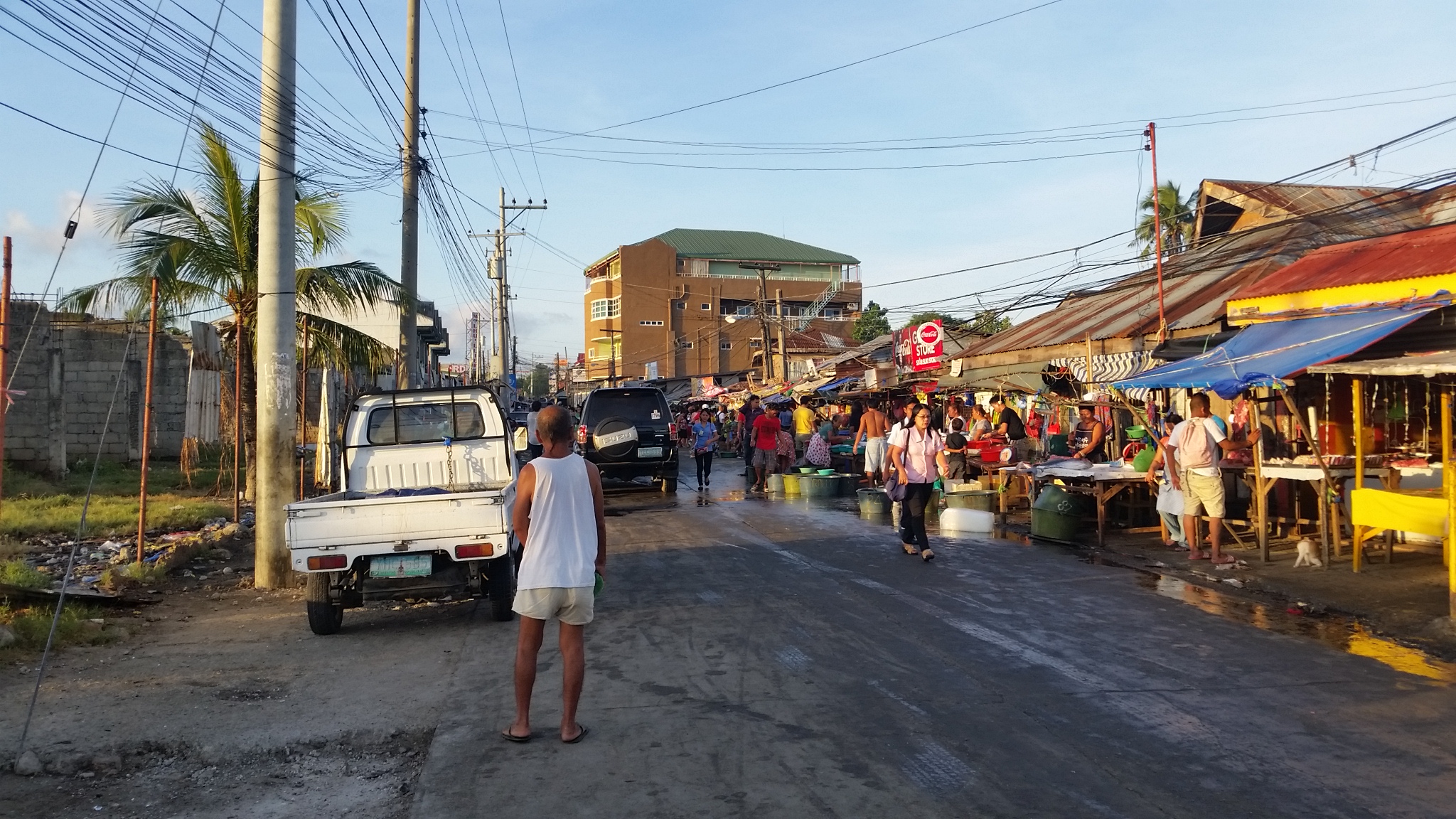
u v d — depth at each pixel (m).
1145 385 11.18
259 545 10.10
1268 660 6.55
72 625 7.68
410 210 16.84
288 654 7.32
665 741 5.16
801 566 10.66
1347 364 8.80
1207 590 9.08
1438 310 10.34
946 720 5.38
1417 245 11.65
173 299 14.92
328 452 17.64
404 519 7.92
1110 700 5.70
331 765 5.08
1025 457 16.25
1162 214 29.30
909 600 8.70
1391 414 11.44
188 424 13.59
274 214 10.04
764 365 49.34
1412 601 8.08
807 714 5.54
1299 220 15.47
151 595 9.62
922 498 10.95
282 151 10.02
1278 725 5.22
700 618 8.12
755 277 79.25
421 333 42.09
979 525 13.35
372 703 6.01
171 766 5.07
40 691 6.22
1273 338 11.36
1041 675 6.24
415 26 17.00
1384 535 10.09
